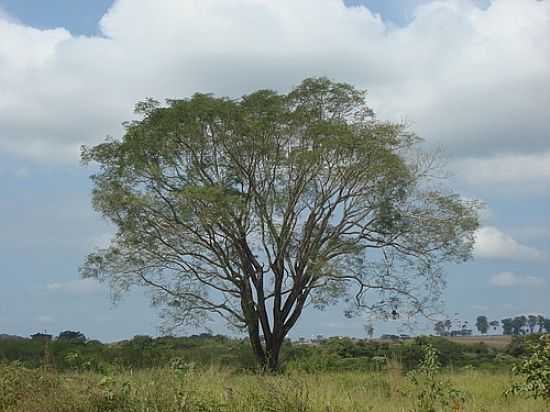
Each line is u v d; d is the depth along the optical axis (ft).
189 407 32.48
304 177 91.20
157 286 93.66
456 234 92.17
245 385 37.29
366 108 92.22
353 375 56.39
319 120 89.71
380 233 92.84
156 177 89.30
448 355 89.10
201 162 92.17
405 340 91.61
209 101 88.12
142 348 80.23
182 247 91.66
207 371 43.19
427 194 92.89
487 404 40.01
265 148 90.84
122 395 34.27
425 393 35.81
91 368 45.60
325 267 89.30
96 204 90.17
